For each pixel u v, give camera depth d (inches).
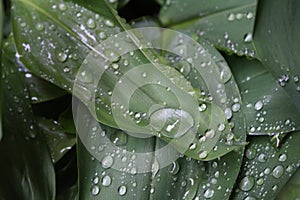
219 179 11.8
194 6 13.2
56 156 12.1
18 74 12.1
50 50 11.5
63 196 12.3
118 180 11.6
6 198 11.8
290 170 12.1
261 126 12.1
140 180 11.6
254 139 12.2
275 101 12.2
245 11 12.7
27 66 11.4
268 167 12.1
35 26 11.5
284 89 12.1
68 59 11.5
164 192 11.7
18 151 11.8
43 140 11.8
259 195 12.0
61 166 12.4
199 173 11.8
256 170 12.1
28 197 11.8
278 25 12.1
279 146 12.2
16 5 11.5
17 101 12.0
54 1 11.6
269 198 12.0
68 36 11.5
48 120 12.3
